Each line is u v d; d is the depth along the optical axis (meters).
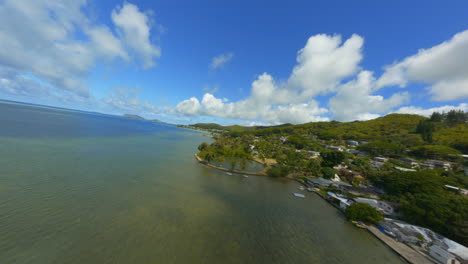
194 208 38.25
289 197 52.09
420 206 38.38
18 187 35.41
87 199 35.56
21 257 20.64
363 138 171.75
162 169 63.47
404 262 28.09
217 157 90.31
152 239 26.91
